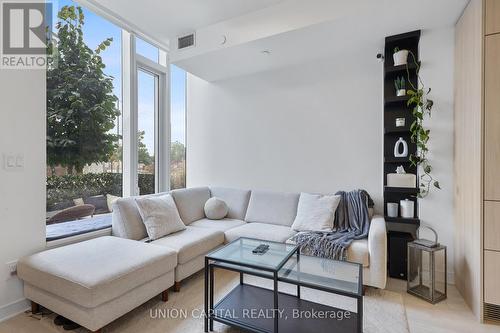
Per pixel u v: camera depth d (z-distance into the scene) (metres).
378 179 2.93
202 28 3.01
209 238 2.63
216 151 3.98
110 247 2.08
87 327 1.58
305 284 1.62
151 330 1.78
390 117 2.79
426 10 2.21
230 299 1.99
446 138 2.50
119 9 2.69
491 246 1.86
